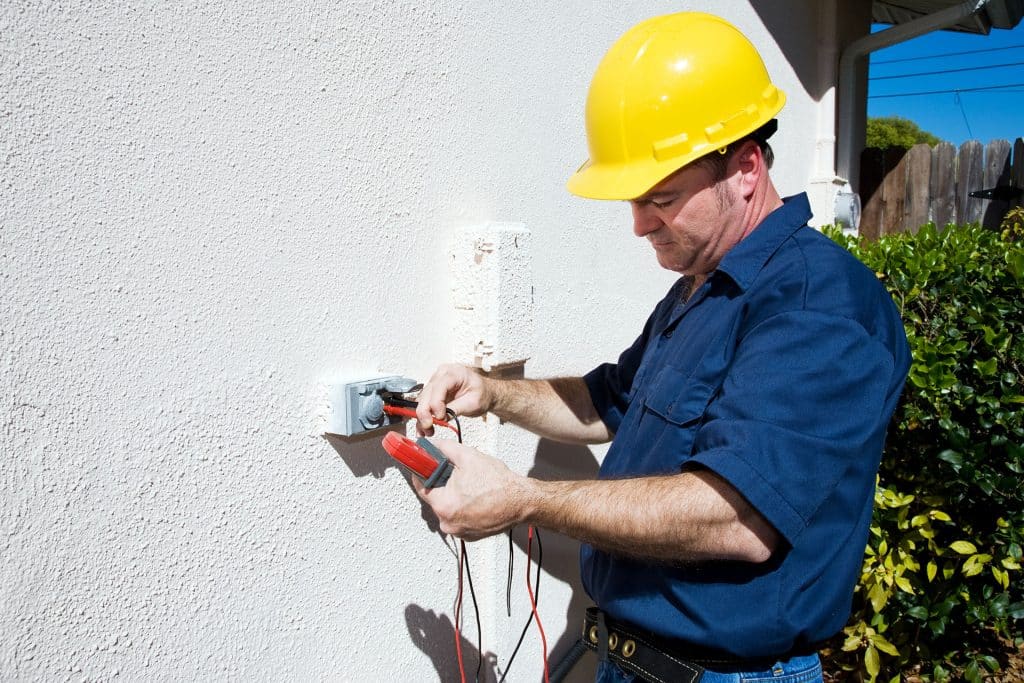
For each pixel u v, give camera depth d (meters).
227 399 1.35
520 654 2.09
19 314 1.08
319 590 1.55
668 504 1.19
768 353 1.23
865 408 1.22
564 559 2.26
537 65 2.05
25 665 1.11
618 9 2.39
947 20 3.94
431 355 1.77
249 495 1.40
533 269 2.07
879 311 1.33
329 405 1.50
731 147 1.38
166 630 1.29
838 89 4.42
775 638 1.32
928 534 2.65
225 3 1.31
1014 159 4.82
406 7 1.64
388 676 1.71
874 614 2.80
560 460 2.23
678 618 1.37
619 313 2.49
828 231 3.86
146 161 1.21
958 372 2.72
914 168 5.00
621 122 1.42
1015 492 2.56
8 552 1.08
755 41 3.42
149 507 1.25
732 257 1.38
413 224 1.69
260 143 1.38
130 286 1.21
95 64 1.14
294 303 1.46
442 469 1.32
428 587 1.81
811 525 1.29
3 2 1.03
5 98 1.04
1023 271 2.57
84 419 1.16
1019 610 2.63
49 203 1.10
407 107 1.66
